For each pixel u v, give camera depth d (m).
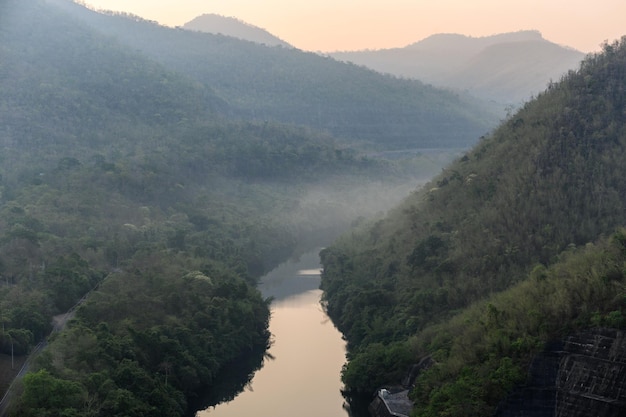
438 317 131.62
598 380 94.25
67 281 149.00
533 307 106.19
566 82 180.75
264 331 161.75
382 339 135.62
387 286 157.50
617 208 139.25
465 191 170.38
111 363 111.25
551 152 156.75
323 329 165.25
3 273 152.00
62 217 198.88
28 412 92.69
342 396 127.00
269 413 120.88
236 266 198.00
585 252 118.50
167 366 120.12
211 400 128.75
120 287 144.62
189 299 145.75
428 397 105.44
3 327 123.62
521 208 146.75
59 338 113.31
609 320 96.38
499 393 97.19
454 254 145.75
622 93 165.00
